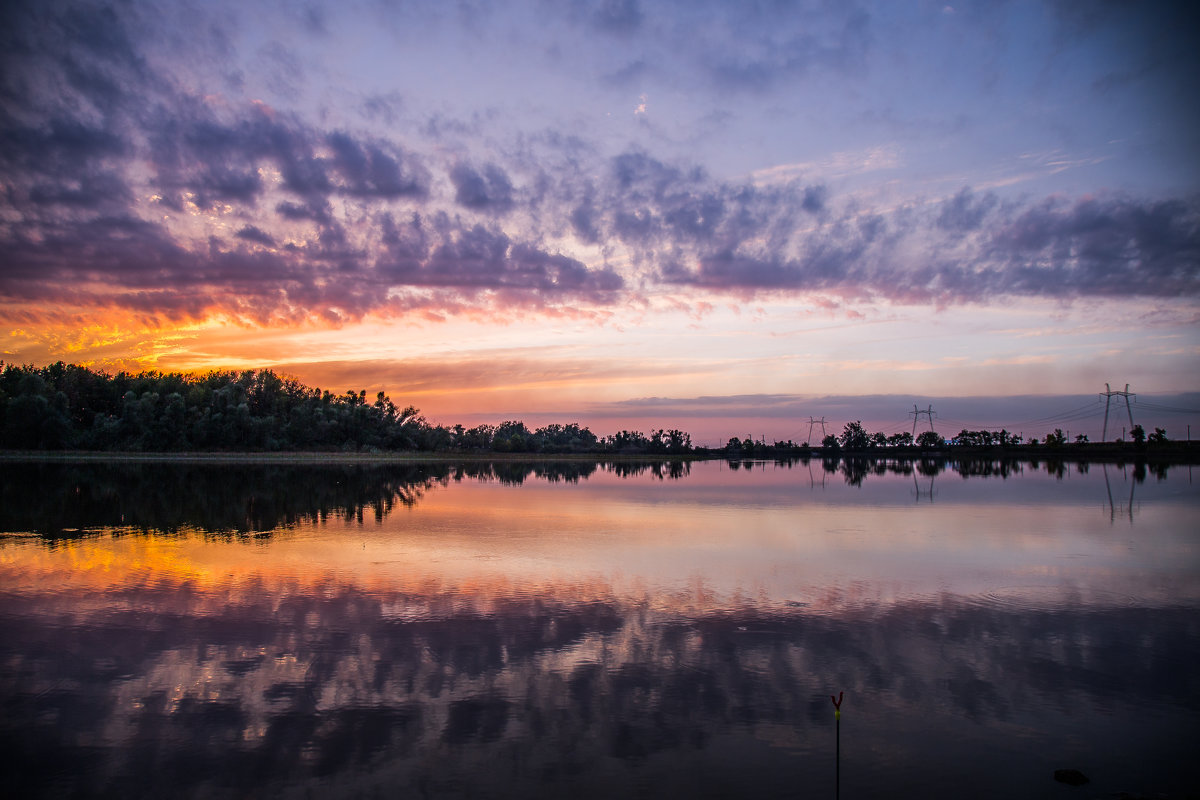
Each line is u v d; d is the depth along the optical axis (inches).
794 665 701.9
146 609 874.1
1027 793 481.4
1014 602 936.9
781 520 1776.6
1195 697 631.8
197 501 2127.2
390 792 478.3
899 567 1156.5
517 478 3700.8
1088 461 5674.2
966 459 6747.1
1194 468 4525.1
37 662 697.0
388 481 3191.4
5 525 1585.9
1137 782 495.8
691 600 936.3
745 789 482.0
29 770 502.9
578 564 1165.7
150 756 522.9
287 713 590.6
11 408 4793.3
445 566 1142.3
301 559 1194.6
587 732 561.3
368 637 774.5
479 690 637.3
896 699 625.3
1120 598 961.5
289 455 5580.7
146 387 5925.2
